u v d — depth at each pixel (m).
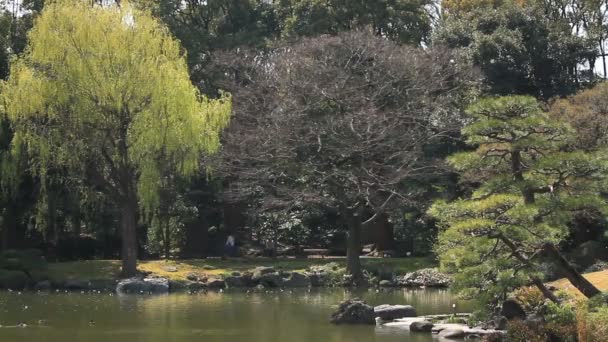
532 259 15.04
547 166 14.41
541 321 14.38
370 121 29.30
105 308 20.61
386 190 30.39
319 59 32.75
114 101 26.34
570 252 27.52
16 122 27.14
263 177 31.52
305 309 20.89
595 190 14.77
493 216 14.48
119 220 33.53
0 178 29.20
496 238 14.48
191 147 27.73
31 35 26.58
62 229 33.09
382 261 32.72
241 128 32.22
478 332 15.69
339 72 31.34
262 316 19.27
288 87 31.55
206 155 31.69
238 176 33.78
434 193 32.72
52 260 33.06
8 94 26.64
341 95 30.59
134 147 27.00
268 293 25.98
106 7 27.77
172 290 26.53
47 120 27.19
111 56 26.33
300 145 30.38
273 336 15.94
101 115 26.83
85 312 19.64
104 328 16.88
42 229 30.27
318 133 29.81
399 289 27.70
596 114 26.48
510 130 14.82
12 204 30.61
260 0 43.88
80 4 27.02
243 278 28.44
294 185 32.09
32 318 18.33
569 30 41.38
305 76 31.64
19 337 15.47
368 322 17.92
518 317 15.77
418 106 32.53
